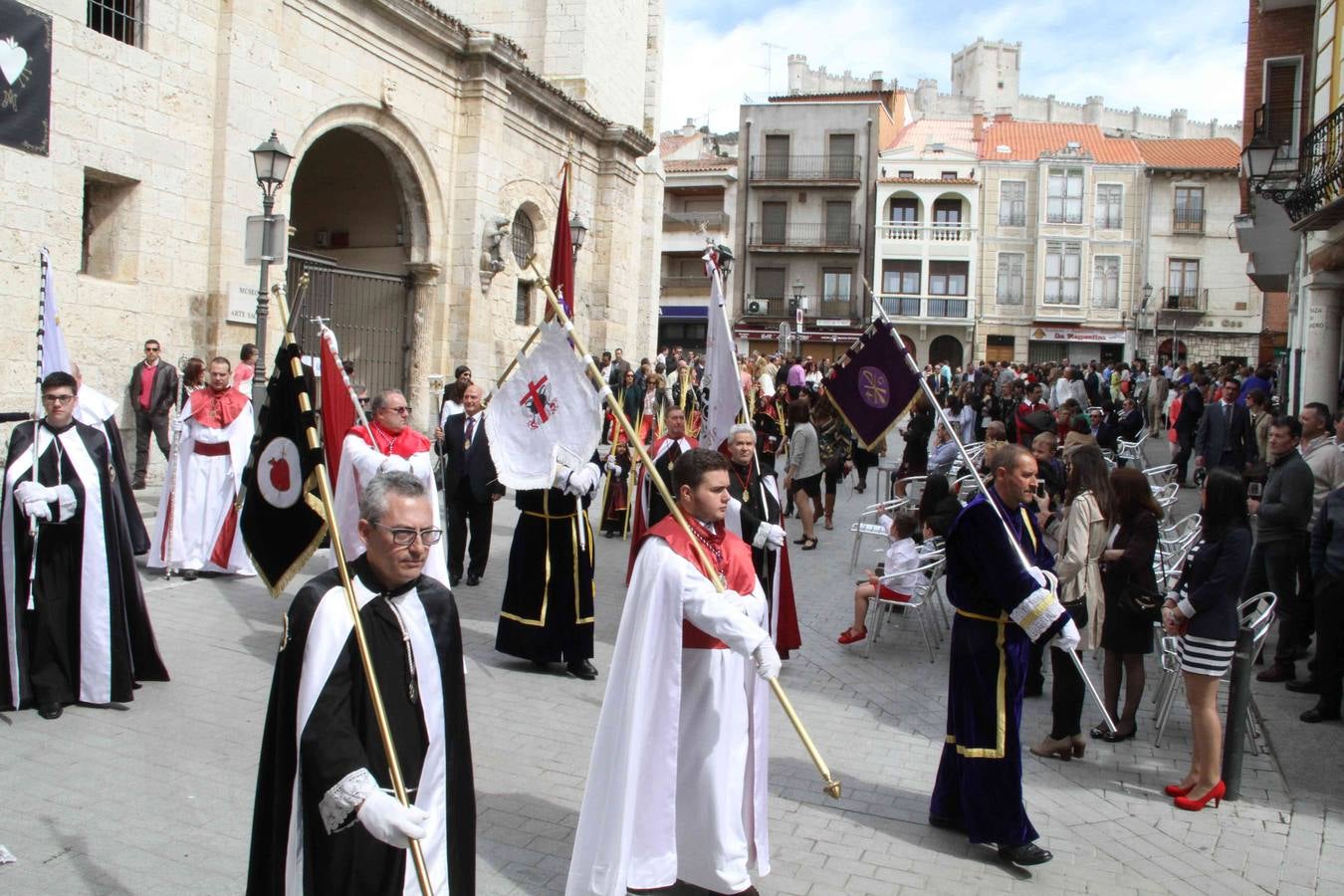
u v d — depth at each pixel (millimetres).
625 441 13734
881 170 48594
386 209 18672
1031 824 5281
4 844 4625
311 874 3020
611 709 4195
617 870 4016
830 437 14898
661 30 28203
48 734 5922
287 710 3105
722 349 7605
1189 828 5359
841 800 5582
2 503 6180
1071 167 46844
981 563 4895
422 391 18656
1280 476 7930
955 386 30062
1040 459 9398
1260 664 8383
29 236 11492
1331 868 4930
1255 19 18406
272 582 5383
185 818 4973
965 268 47906
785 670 8062
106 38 12250
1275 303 30312
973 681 4965
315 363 9000
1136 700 6645
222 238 13828
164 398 12789
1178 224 46531
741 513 7227
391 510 3176
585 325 24281
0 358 11250
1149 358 45312
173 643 7723
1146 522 6504
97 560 6320
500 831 5004
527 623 7582
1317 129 12680
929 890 4609
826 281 49250
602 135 23969
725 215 49969
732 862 4195
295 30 14945
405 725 3209
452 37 18062
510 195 20594
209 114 13766
